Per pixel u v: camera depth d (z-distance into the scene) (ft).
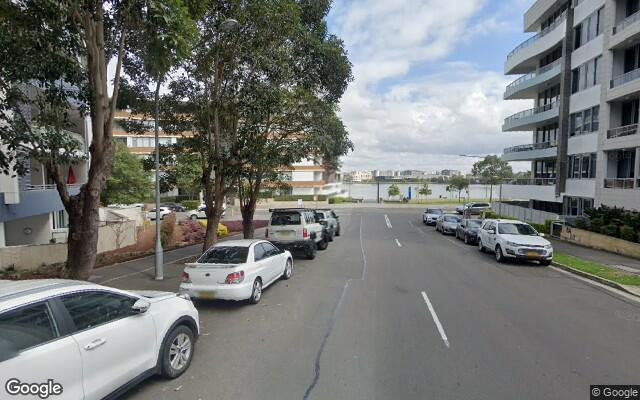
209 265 25.95
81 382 11.93
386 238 73.05
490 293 30.35
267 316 24.48
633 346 19.47
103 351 12.78
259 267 28.09
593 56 72.90
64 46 25.88
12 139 27.02
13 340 10.60
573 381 15.74
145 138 181.88
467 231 63.82
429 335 20.93
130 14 22.82
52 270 40.47
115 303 14.15
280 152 44.65
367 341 20.12
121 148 131.34
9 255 43.19
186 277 26.20
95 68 25.32
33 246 45.32
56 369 11.17
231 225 96.48
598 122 70.90
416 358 17.95
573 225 67.46
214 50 37.19
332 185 205.05
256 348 19.34
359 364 17.37
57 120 30.12
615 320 23.73
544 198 91.66
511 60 110.52
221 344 19.92
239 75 38.73
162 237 63.82
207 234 45.73
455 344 19.65
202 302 27.86
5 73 25.80
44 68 25.58
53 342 11.36
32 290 12.05
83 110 30.73
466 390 14.97
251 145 40.83
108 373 12.95
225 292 25.23
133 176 129.29
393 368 16.93
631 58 64.85
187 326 17.65
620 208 58.70
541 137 103.45
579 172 78.48
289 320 23.68
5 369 10.07
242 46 36.91
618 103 66.80
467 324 22.75
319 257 49.08
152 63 23.73
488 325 22.58
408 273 38.32
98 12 24.08
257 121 38.24
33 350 10.78
